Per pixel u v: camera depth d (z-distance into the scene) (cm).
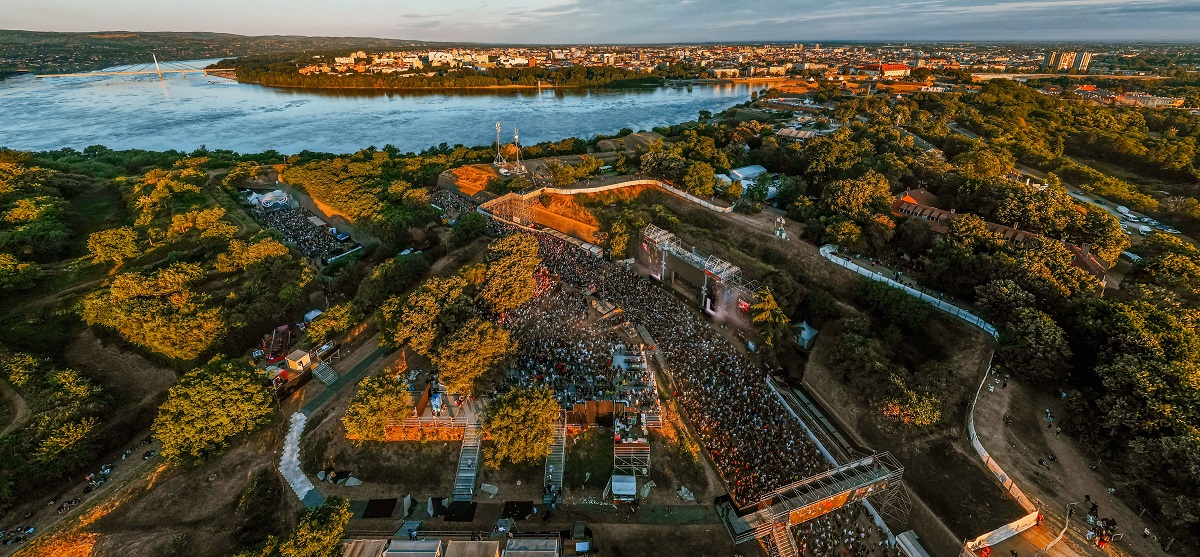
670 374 7538
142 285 8638
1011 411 6594
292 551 4334
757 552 5253
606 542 5272
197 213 12006
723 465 6225
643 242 10781
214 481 5803
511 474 5906
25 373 7394
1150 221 11750
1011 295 7494
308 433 6309
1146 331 6406
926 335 8256
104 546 5112
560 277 9900
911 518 5712
